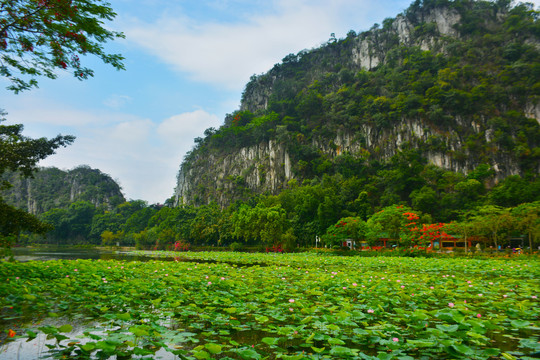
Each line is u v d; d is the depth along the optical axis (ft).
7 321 17.79
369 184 244.63
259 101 451.94
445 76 302.86
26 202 429.38
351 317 18.43
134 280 27.81
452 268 57.31
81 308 21.07
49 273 33.58
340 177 265.54
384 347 14.51
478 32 347.56
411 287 29.73
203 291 26.25
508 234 112.27
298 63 457.27
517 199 181.78
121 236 286.46
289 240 150.20
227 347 14.56
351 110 322.55
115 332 15.74
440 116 280.31
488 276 46.34
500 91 283.59
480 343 13.89
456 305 21.50
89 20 25.09
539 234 92.17
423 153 275.18
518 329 17.99
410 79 317.63
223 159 392.88
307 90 385.50
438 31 370.53
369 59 394.93
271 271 44.96
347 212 206.18
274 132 354.33
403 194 234.79
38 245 296.30
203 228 209.97
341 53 428.15
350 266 63.98
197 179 402.72
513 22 337.93
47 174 473.67
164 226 242.99
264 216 164.14
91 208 358.43
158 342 12.98
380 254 113.29
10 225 42.86
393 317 19.57
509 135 261.24
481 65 312.91
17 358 12.19
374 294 26.16
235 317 19.67
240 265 67.15
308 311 18.97
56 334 12.77
